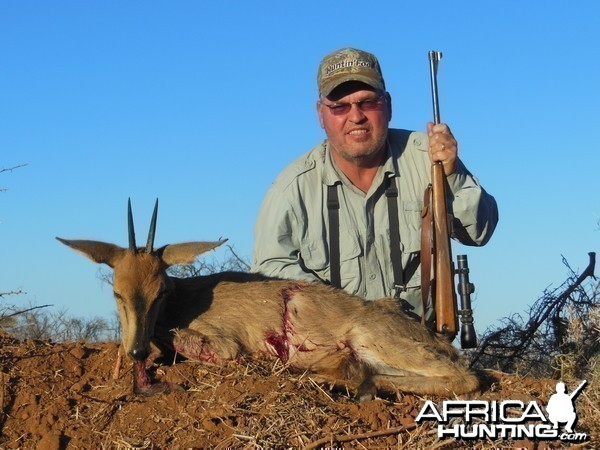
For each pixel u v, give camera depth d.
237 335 2.39
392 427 2.04
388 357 2.39
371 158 2.68
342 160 2.70
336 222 2.68
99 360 2.30
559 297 2.99
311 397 2.14
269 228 2.68
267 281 2.52
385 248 2.70
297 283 2.52
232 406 2.06
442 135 2.54
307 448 1.96
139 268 2.29
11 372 2.21
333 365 2.44
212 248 2.36
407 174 2.72
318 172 2.71
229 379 2.19
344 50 2.69
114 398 2.13
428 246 2.52
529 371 2.99
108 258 2.35
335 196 2.70
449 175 2.57
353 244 2.67
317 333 2.42
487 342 3.04
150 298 2.27
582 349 2.77
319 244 2.68
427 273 2.52
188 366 2.25
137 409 2.09
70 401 2.12
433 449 1.96
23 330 3.43
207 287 2.48
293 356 2.41
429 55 2.59
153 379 2.20
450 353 2.44
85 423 2.06
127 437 2.01
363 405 2.13
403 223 2.69
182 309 2.41
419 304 2.71
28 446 2.02
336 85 2.60
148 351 2.22
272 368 2.28
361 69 2.62
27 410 2.10
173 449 1.98
